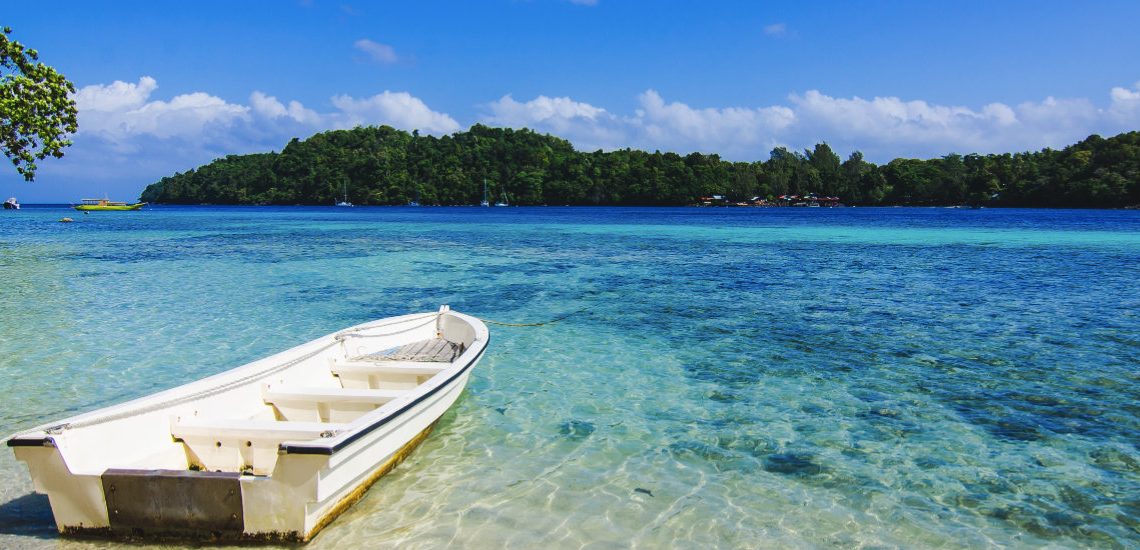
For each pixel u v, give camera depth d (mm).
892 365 11398
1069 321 15234
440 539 5727
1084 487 6770
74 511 5426
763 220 84375
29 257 30406
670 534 5863
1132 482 6875
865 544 5723
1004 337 13539
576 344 13250
